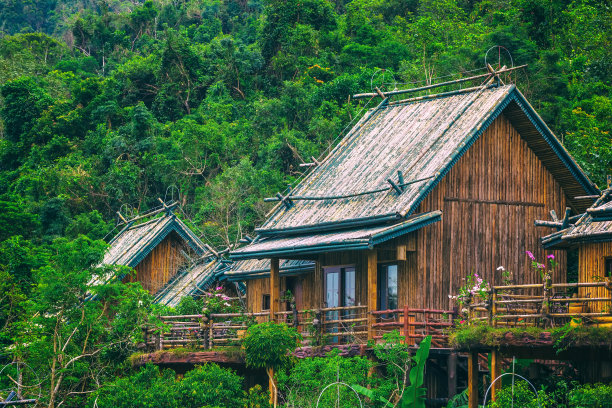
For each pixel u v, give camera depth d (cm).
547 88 5716
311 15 9606
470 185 3650
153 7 13638
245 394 3212
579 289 3080
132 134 8088
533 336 2548
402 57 8631
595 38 7044
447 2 9706
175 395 3041
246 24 12706
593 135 4709
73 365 3572
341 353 3278
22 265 4888
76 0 18488
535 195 3838
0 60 11956
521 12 7175
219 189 6412
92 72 12838
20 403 2789
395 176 3606
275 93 9112
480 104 3747
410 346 3167
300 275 4119
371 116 4294
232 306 4525
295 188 4041
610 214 2608
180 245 5206
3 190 8688
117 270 3834
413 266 3462
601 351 2662
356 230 3494
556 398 2794
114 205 7538
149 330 3897
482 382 3359
